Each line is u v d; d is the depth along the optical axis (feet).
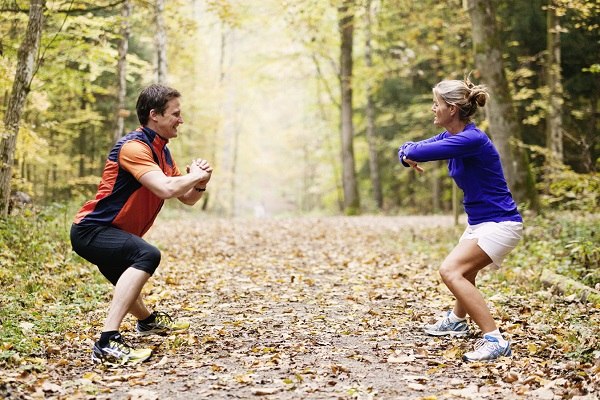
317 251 35.04
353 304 20.59
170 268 27.37
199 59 86.28
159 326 16.24
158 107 14.28
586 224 31.27
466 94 14.87
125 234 14.26
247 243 38.73
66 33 33.50
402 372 13.19
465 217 58.39
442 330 16.37
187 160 90.38
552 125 48.47
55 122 37.24
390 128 89.92
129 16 43.91
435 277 25.22
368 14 58.39
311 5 43.68
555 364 13.39
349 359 14.12
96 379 12.47
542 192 50.26
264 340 15.74
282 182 174.60
